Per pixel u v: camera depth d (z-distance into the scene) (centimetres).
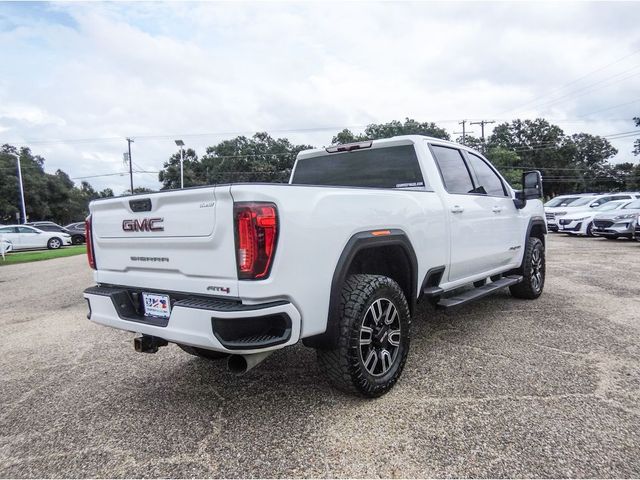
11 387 342
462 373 329
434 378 321
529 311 506
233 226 226
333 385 286
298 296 240
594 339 402
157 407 294
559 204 2017
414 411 272
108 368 374
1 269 1278
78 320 564
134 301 293
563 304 538
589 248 1199
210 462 228
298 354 385
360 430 252
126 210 285
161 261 267
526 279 539
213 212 234
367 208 289
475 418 261
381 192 308
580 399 282
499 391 296
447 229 374
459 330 438
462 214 399
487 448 230
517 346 386
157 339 285
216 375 346
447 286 386
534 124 7881
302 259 242
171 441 251
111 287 308
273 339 230
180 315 239
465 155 454
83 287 852
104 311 296
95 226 315
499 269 488
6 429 274
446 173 410
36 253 1912
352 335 268
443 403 281
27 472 227
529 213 552
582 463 215
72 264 1334
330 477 212
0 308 672
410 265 326
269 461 227
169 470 223
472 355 366
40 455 243
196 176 6034
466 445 233
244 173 6038
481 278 445
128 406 298
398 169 401
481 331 433
